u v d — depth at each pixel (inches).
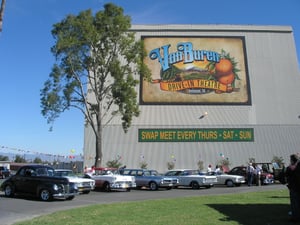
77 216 474.0
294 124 2053.4
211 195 795.4
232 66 2137.1
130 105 1423.5
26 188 762.8
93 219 449.4
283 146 2015.3
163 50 2133.4
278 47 2213.3
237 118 2037.4
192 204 607.5
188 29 2185.0
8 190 795.4
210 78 2100.1
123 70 1437.0
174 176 1177.4
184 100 2049.7
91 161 1930.4
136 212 510.0
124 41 1414.9
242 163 1974.7
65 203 686.5
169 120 2003.0
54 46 1384.1
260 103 2079.2
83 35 1358.3
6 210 581.6
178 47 2149.4
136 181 1107.3
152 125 1989.4
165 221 432.1
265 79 2133.4
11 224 433.1
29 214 537.0
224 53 2158.0
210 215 479.2
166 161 1951.3
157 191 1021.2
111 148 1952.5
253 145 2004.2
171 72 2091.5
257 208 551.5
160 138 1977.1
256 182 1230.3
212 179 1149.7
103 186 1012.5
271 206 576.1
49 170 794.8
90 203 686.5
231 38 2193.7
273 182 1320.1
